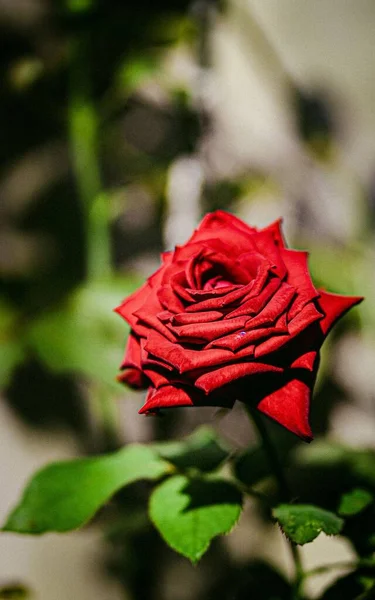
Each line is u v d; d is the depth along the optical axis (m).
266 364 0.39
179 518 0.43
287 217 0.71
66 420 0.70
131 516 0.58
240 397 0.40
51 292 0.68
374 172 0.73
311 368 0.40
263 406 0.40
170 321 0.40
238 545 0.70
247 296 0.39
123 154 0.69
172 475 0.46
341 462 0.50
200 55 0.67
